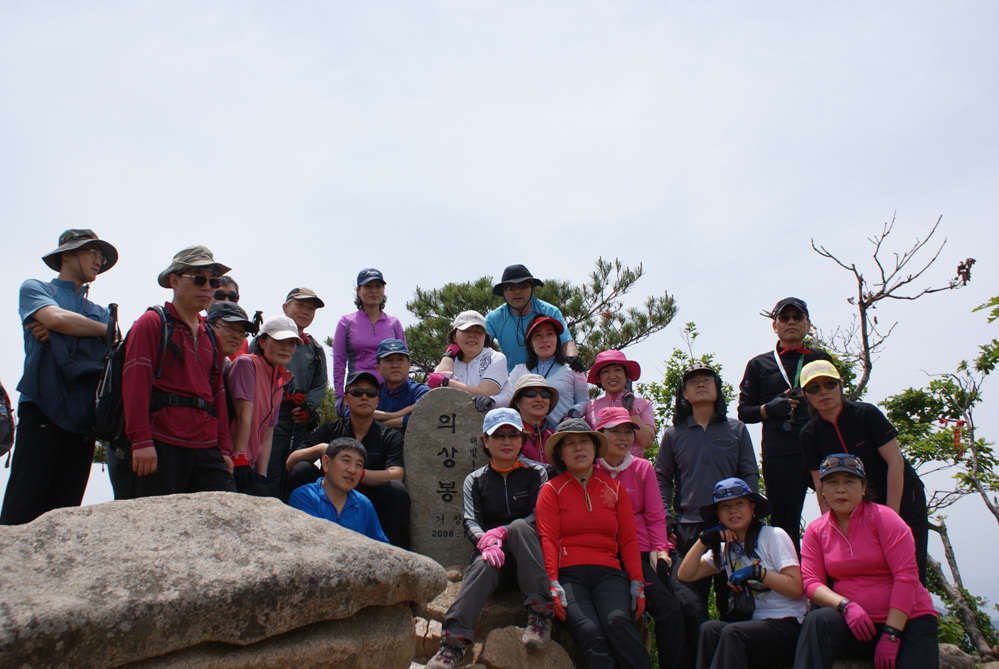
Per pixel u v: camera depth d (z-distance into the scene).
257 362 5.92
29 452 4.77
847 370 9.35
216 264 4.98
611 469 6.18
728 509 5.38
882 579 4.88
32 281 5.03
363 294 7.86
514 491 5.86
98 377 4.97
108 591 3.01
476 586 5.08
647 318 15.59
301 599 3.41
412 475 6.63
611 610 5.10
